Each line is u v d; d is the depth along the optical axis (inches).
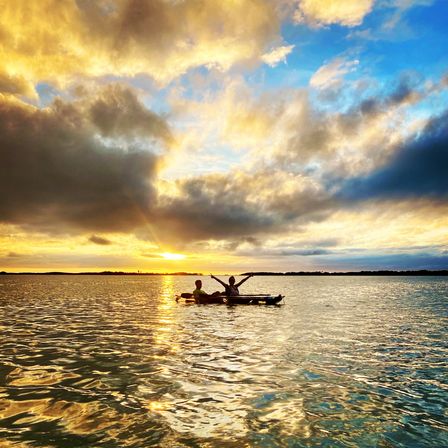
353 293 1625.2
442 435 188.7
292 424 202.2
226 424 202.7
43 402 237.6
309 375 293.7
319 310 828.6
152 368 317.7
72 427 199.3
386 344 418.9
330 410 221.6
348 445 178.4
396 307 904.3
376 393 251.0
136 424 203.0
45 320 662.5
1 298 1299.2
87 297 1369.3
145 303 1063.0
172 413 218.1
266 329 537.3
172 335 489.4
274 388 261.9
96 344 428.8
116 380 283.6
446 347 402.6
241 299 985.5
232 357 356.5
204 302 1026.1
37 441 182.7
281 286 2600.9
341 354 367.9
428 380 279.7
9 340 458.0
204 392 254.7
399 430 194.5
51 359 354.6
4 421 207.8
